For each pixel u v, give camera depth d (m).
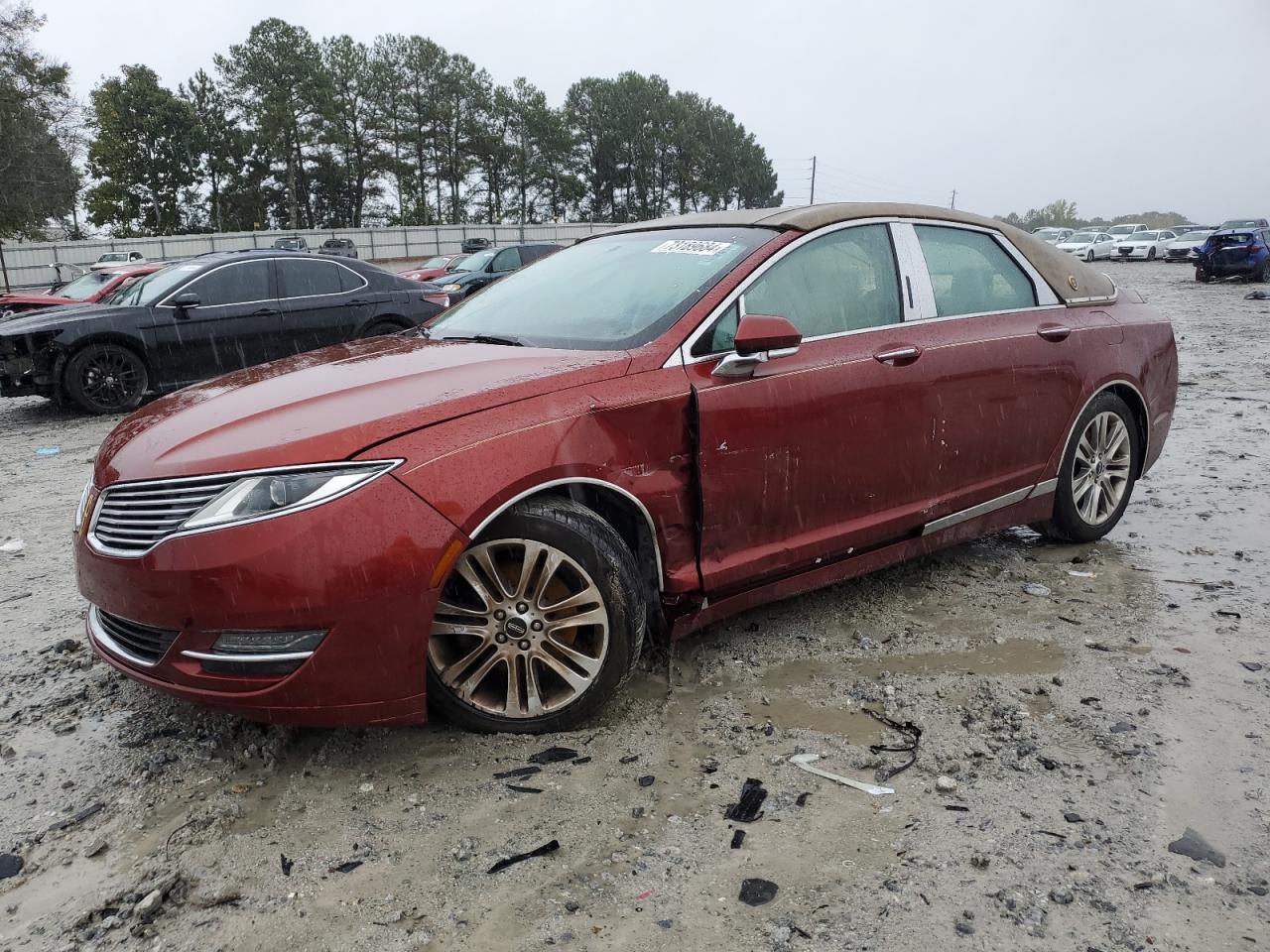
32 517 5.97
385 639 2.60
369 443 2.61
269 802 2.64
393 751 2.88
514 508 2.77
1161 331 4.80
